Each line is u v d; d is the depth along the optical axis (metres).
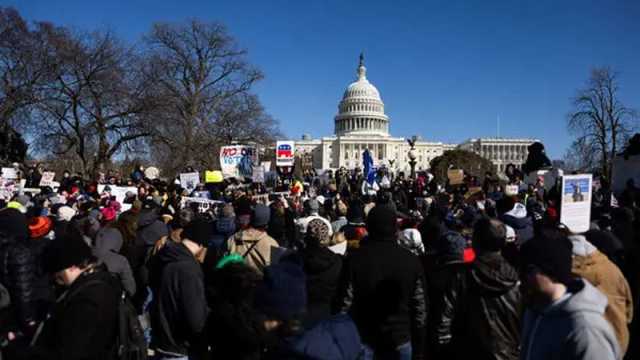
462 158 71.00
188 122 47.59
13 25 37.22
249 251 7.47
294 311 3.89
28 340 5.91
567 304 3.61
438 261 6.39
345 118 169.00
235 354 4.58
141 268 8.19
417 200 17.36
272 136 53.16
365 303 5.71
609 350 3.45
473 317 5.11
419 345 5.79
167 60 48.88
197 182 23.41
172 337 5.70
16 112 38.00
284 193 20.25
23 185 25.00
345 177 31.45
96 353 4.27
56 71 38.38
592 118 56.31
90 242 9.12
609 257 7.55
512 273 5.04
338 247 9.62
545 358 3.63
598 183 22.27
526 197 17.45
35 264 6.30
